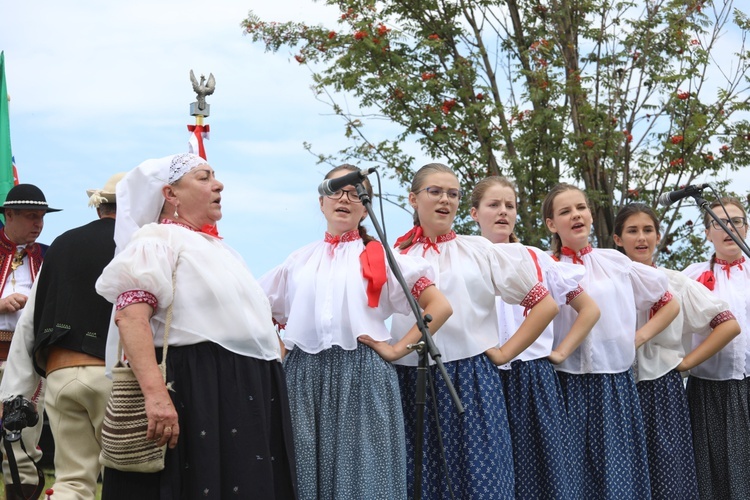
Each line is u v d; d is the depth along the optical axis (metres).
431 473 5.22
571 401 5.93
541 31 11.62
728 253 6.93
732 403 6.61
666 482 6.23
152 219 4.78
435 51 11.84
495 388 5.32
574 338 5.78
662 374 6.29
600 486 5.87
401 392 5.34
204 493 4.26
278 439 4.60
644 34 11.70
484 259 5.48
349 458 4.93
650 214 6.61
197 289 4.46
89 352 5.20
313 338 5.11
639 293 6.22
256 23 11.84
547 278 5.75
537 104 11.38
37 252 6.66
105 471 4.41
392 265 4.57
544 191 11.48
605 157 11.48
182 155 4.79
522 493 5.57
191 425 4.32
